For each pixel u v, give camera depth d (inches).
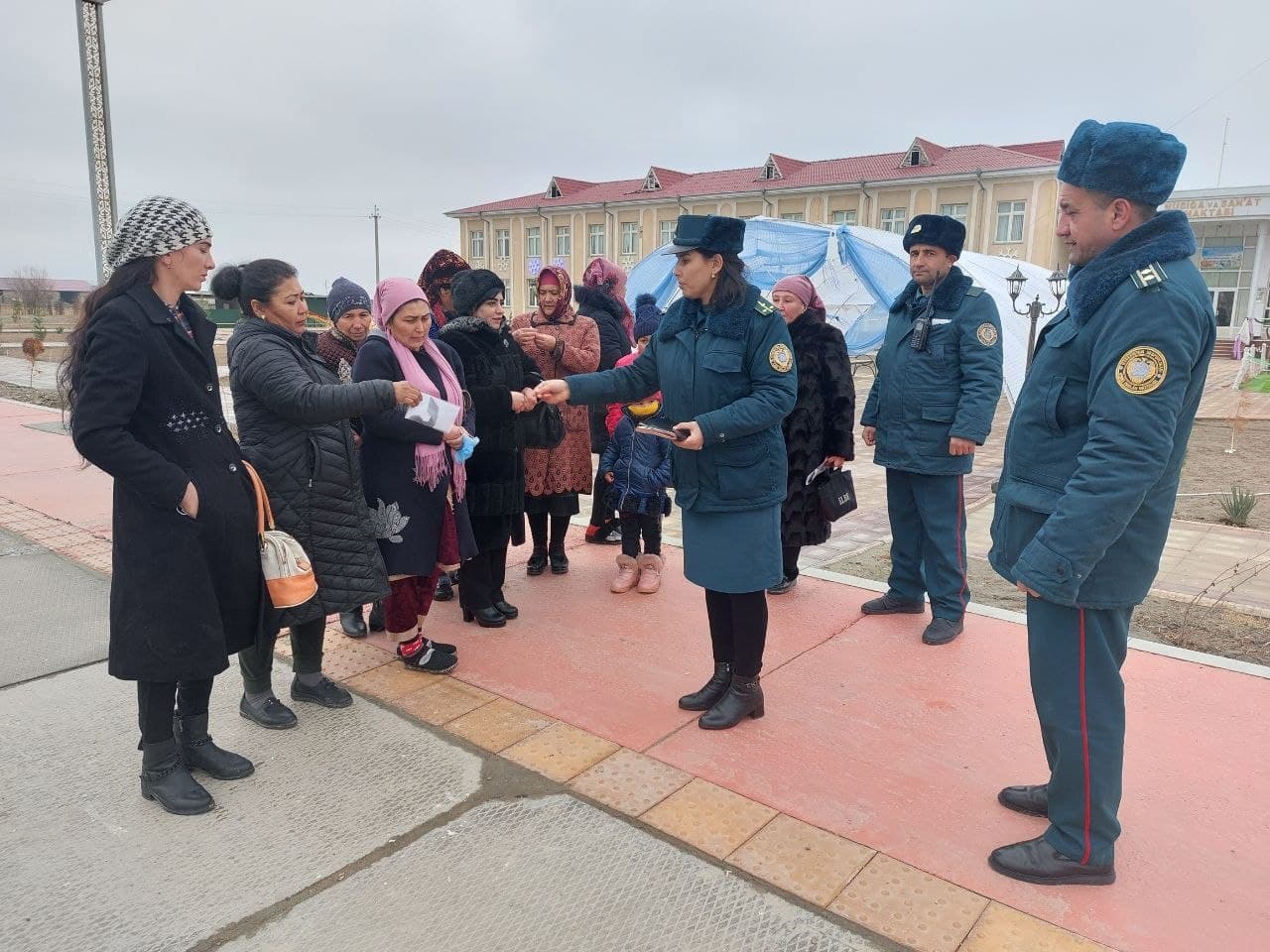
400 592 132.6
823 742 116.4
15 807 100.7
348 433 118.8
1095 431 77.7
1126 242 79.0
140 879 88.1
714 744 115.6
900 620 161.9
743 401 107.8
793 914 83.7
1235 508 281.3
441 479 129.0
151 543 93.6
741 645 118.7
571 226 1815.9
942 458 147.5
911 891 87.2
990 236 1353.3
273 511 111.7
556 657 143.8
